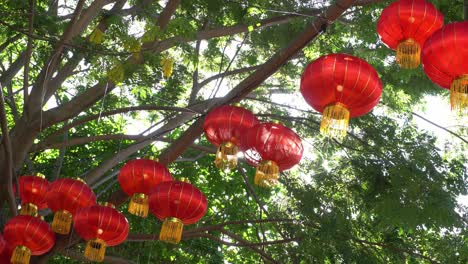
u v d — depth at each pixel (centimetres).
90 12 1041
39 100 1099
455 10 1034
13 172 973
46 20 1047
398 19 650
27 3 1037
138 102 1447
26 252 876
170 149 961
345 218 1199
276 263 1091
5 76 1261
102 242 850
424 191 1137
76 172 1443
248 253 1465
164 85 1309
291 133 715
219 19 1235
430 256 1222
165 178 832
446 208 1112
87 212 844
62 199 867
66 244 1030
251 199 1530
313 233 1144
